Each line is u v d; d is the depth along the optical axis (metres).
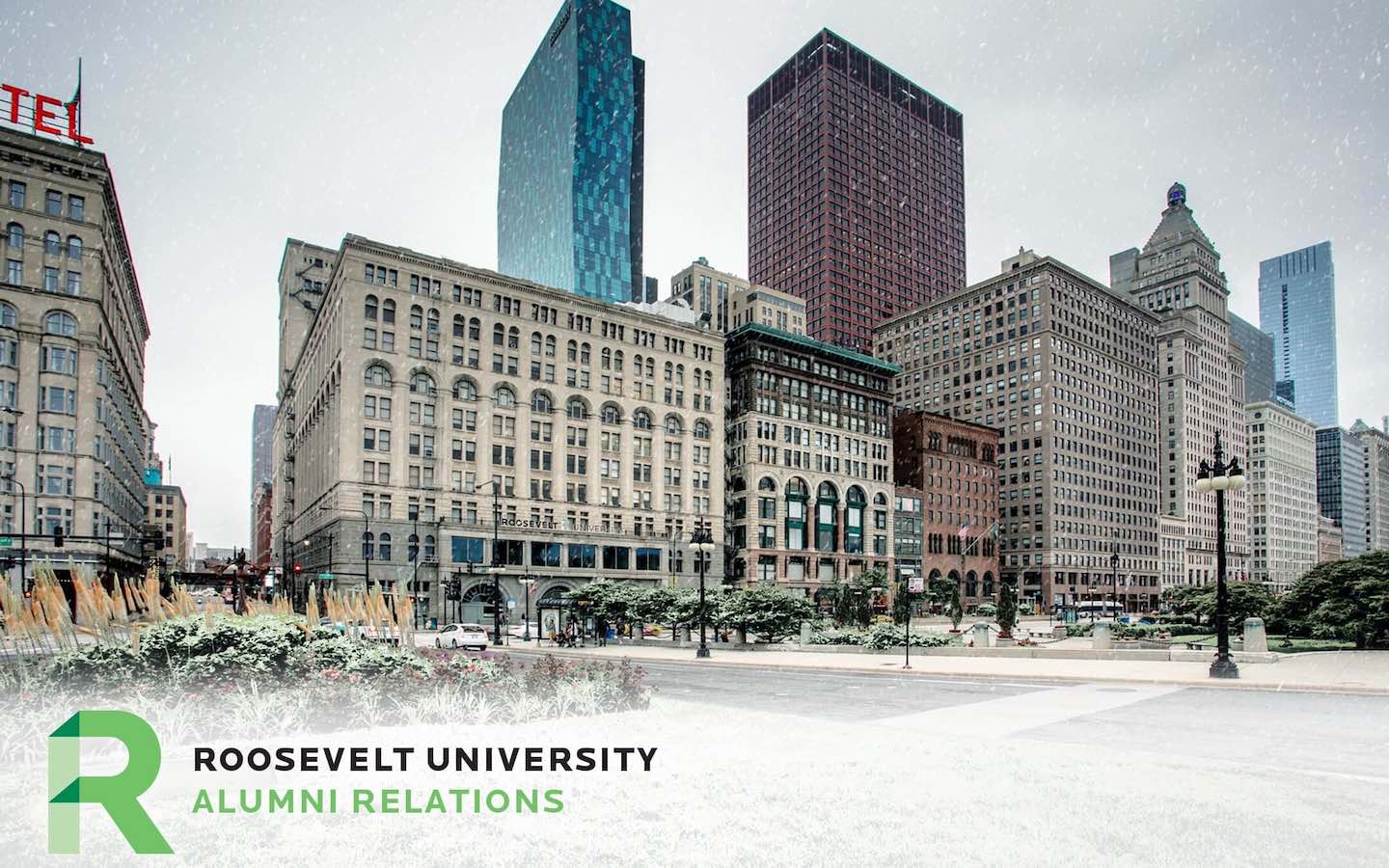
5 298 76.81
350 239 90.25
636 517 107.44
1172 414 197.25
